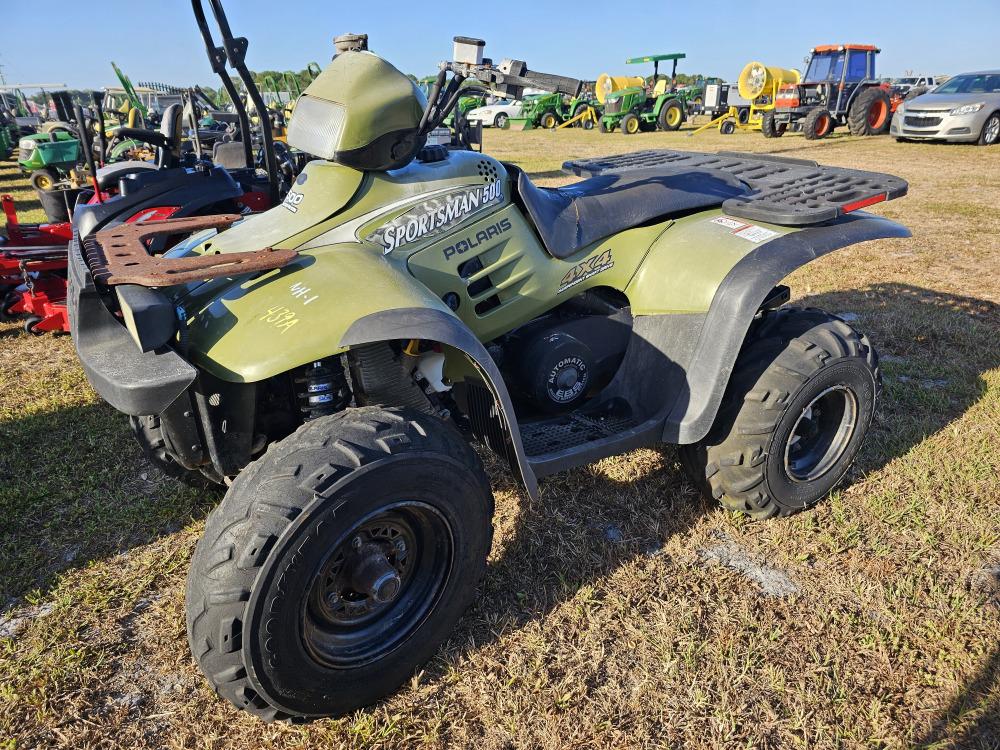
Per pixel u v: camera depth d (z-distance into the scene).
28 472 3.18
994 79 14.34
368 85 2.25
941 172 10.74
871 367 2.74
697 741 1.91
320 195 2.34
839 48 17.33
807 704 2.00
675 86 24.41
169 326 1.84
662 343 2.72
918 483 2.96
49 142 11.14
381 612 1.99
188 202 5.00
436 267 2.42
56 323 4.95
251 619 1.66
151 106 18.70
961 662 2.11
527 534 2.71
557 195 2.86
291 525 1.66
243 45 2.98
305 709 1.86
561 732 1.93
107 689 2.10
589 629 2.27
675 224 2.96
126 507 2.93
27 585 2.50
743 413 2.55
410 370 2.35
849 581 2.45
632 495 2.95
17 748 1.92
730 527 2.75
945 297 5.14
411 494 1.85
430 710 2.01
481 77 2.38
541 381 2.72
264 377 1.86
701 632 2.25
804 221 2.67
